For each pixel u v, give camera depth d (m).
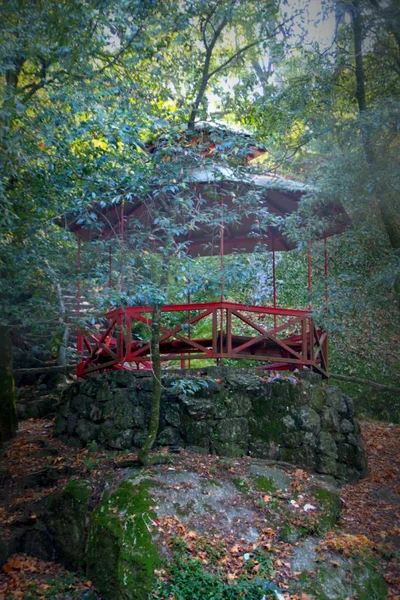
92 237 9.67
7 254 8.22
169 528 6.34
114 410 8.59
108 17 9.11
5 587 6.36
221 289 7.68
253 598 5.69
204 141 8.17
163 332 8.45
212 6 10.12
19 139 7.18
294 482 7.54
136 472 7.17
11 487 7.93
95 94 8.32
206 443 8.12
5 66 7.92
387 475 9.07
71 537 6.90
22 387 12.55
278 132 10.71
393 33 10.50
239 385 8.46
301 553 6.41
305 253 13.32
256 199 8.28
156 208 8.68
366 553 6.56
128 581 5.91
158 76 10.29
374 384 12.65
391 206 9.98
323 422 8.78
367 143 9.42
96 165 7.94
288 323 9.09
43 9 8.38
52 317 8.70
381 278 9.61
